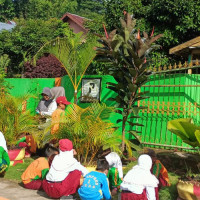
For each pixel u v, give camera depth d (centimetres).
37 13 5603
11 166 774
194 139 646
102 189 524
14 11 6450
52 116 786
